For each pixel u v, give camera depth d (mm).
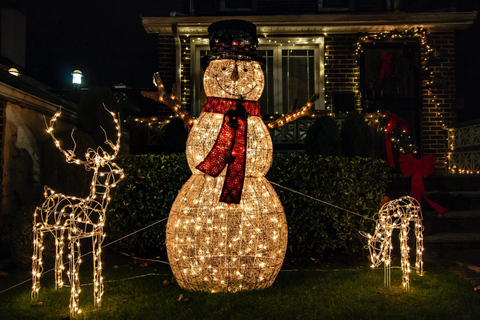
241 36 4281
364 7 11586
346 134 6777
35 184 6727
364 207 5594
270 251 4051
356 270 5109
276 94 10352
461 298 3934
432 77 10109
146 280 4754
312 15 9836
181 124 7062
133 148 8180
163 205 5781
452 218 6715
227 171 3947
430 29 10188
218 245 3941
